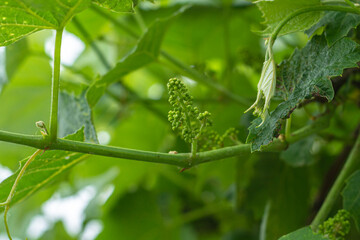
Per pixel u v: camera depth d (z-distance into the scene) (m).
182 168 0.70
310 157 0.85
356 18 0.70
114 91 1.16
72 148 0.68
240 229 1.06
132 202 1.11
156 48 0.90
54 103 0.68
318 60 0.69
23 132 1.18
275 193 0.92
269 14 0.71
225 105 1.00
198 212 1.11
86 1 0.67
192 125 0.72
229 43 1.07
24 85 1.19
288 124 0.73
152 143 1.16
